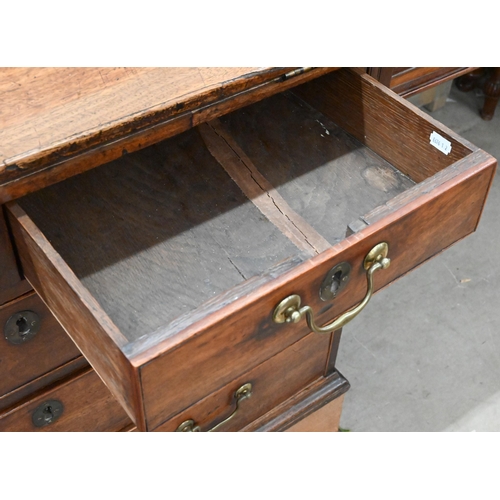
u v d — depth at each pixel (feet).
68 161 2.30
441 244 2.72
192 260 2.71
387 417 4.36
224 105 2.53
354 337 4.73
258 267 2.72
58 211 2.79
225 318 2.09
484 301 4.93
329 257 2.25
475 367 4.61
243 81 2.50
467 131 5.91
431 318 4.83
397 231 2.43
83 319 2.16
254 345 2.31
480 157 2.56
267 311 2.23
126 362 1.97
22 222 2.24
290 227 2.84
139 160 3.01
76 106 2.36
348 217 2.89
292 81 2.65
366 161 3.05
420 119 2.75
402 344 4.70
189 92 2.42
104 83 2.44
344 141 3.13
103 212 2.81
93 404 3.31
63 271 2.10
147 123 2.37
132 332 2.50
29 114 2.32
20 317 2.73
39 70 2.49
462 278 5.05
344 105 3.09
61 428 3.29
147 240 2.75
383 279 2.63
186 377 2.15
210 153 3.06
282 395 3.28
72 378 3.10
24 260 2.46
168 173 2.98
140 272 2.65
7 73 2.47
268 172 3.03
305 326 2.45
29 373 2.96
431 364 4.61
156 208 2.85
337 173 3.02
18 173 2.21
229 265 2.71
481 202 2.69
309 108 3.25
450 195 2.50
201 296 2.61
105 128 2.29
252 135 3.15
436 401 4.44
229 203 2.91
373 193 2.94
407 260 2.64
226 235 2.81
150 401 2.10
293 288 2.23
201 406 2.76
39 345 2.88
